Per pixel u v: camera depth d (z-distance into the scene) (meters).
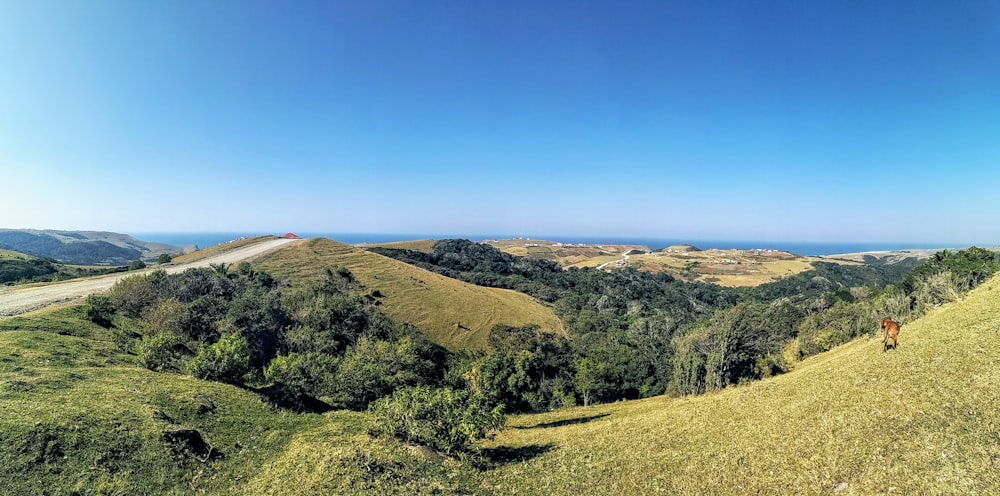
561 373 70.38
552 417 46.81
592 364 63.66
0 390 19.88
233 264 89.94
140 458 17.59
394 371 48.88
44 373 23.17
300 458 20.30
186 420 22.12
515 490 19.11
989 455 13.65
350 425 27.38
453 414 23.25
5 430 16.59
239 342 33.66
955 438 15.00
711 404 31.64
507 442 29.14
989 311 25.77
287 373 33.44
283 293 74.25
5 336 28.66
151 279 53.69
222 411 24.86
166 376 28.27
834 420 19.72
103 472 16.31
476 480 20.28
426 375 53.97
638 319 113.25
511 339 79.06
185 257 103.56
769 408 25.23
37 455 15.92
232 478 18.44
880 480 14.42
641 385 69.94
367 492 17.08
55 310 38.75
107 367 27.20
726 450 20.42
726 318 56.47
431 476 19.94
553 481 19.92
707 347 51.56
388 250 159.25
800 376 31.80
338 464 19.09
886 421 17.80
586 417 43.94
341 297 71.50
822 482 15.52
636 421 32.00
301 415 28.50
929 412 17.14
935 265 66.19
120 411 20.25
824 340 59.31
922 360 22.70
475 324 91.25
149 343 31.31
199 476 17.91
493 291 121.56
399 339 62.91
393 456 21.36
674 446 22.72
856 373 25.25
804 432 19.69
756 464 18.22
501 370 54.56
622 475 19.83
